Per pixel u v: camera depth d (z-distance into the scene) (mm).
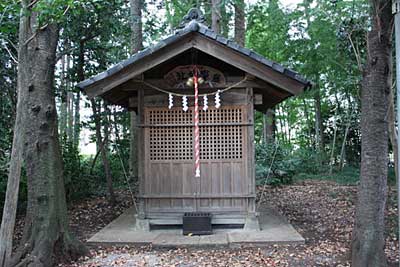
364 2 8062
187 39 6125
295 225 7473
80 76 9250
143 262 5051
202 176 6668
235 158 6645
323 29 12062
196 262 5051
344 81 11781
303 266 4816
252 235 6176
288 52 13133
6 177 7770
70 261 4969
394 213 7910
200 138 6688
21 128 3883
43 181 4844
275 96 7230
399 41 3021
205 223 6348
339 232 6812
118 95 7191
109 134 11008
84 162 12266
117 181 11867
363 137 4590
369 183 4504
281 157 13164
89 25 8258
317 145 16859
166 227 6711
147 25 11836
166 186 6703
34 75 4855
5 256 3854
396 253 5367
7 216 3861
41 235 4719
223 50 6105
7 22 4895
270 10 12500
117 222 7391
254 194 6578
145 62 6168
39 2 3885
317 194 10844
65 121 15047
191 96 6609
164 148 6730
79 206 9289
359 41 7641
